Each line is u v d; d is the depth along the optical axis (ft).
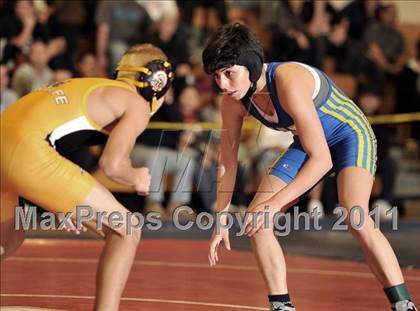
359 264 46.11
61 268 44.16
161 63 28.25
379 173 68.23
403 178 73.87
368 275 42.60
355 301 35.94
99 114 27.09
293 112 28.22
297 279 41.34
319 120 28.63
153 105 28.50
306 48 74.64
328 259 47.80
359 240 28.94
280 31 75.46
